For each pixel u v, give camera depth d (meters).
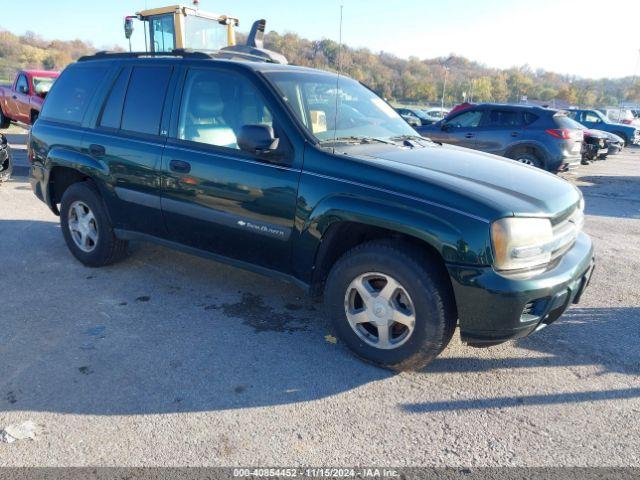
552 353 3.52
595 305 4.33
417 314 2.99
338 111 3.86
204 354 3.38
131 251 5.27
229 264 3.87
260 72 3.67
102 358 3.30
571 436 2.69
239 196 3.54
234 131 3.67
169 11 11.14
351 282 3.22
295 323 3.85
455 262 2.79
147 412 2.78
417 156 3.49
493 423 2.78
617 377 3.25
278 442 2.59
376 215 2.96
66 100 4.82
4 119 15.84
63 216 4.86
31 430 2.60
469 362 3.39
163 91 4.05
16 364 3.20
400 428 2.72
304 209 3.26
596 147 14.62
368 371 3.24
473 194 2.86
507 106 10.95
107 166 4.30
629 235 6.76
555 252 3.04
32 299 4.14
